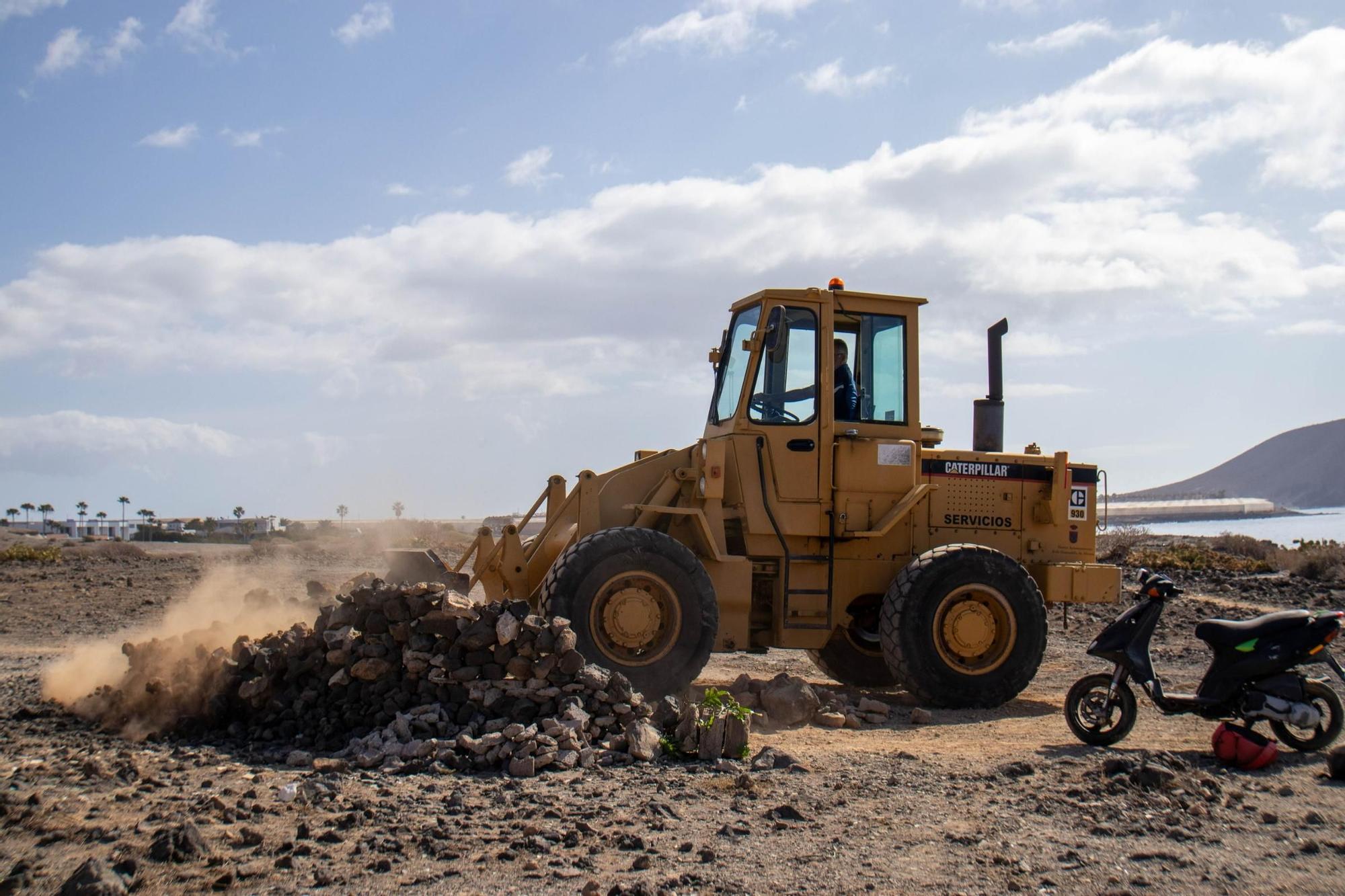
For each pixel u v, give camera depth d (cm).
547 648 682
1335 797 564
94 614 1557
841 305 962
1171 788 566
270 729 690
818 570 948
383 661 689
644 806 531
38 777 565
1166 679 1045
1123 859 457
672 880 425
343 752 647
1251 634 684
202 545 4656
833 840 482
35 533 6756
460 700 680
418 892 413
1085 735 727
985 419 1046
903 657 900
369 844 465
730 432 941
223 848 459
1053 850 470
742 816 521
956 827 503
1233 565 2356
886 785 584
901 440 967
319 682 706
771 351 940
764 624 953
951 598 910
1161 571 2256
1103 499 1048
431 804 534
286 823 498
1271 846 477
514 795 549
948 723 841
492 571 921
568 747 631
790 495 933
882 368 981
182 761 618
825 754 676
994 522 1006
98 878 399
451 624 692
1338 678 1040
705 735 646
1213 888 423
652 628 834
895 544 974
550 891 415
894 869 444
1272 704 671
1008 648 918
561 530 926
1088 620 1612
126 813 507
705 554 915
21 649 1211
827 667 1081
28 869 426
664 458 958
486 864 445
